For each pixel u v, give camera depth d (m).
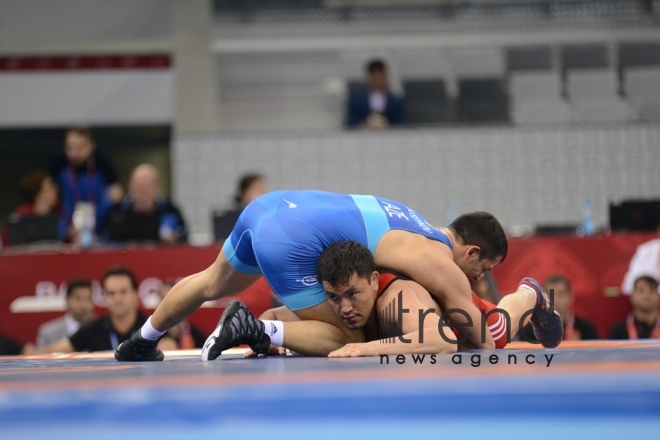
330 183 20.11
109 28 21.88
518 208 19.95
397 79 22.38
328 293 5.76
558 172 20.00
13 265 11.92
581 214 19.91
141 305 11.94
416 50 23.05
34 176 14.97
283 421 2.36
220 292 6.50
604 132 20.05
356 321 5.83
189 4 22.09
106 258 11.99
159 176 22.95
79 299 10.84
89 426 2.29
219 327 5.82
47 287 11.94
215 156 20.17
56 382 3.81
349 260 5.66
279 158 20.22
